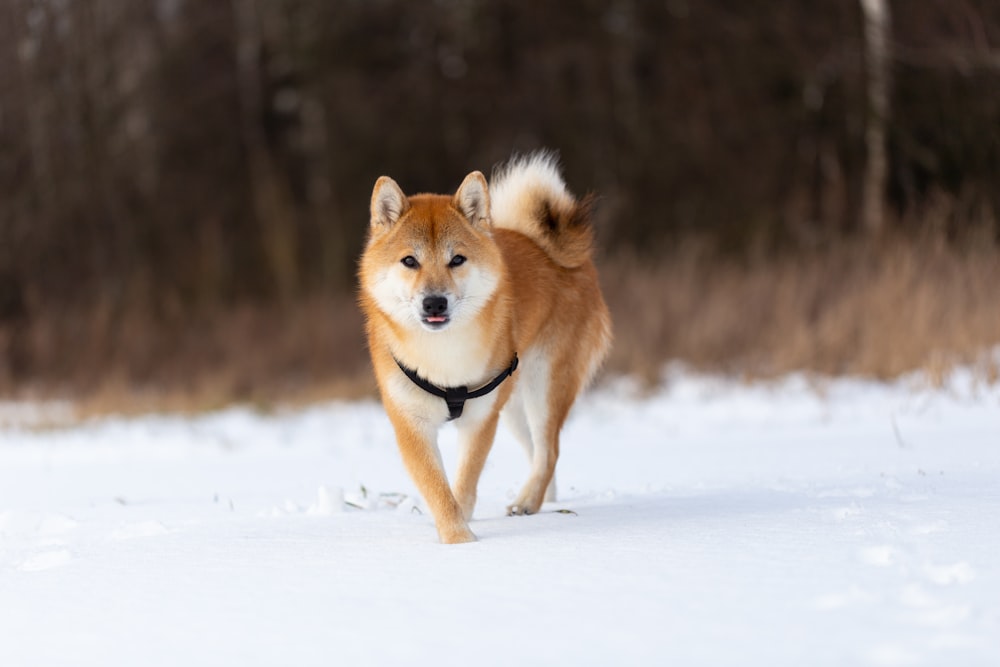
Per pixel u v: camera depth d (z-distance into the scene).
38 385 19.97
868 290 16.86
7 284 23.02
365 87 30.75
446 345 5.56
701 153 26.52
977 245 17.14
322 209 30.17
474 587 4.02
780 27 24.59
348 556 4.78
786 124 24.88
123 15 25.72
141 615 3.90
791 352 16.45
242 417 17.08
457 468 5.96
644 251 25.47
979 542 4.36
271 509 6.70
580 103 28.50
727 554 4.36
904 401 13.34
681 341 18.03
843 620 3.34
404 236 5.70
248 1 30.14
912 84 21.42
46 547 5.63
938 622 3.28
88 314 22.47
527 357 6.77
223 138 29.78
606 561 4.35
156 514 6.92
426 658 3.22
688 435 12.11
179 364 21.11
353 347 21.52
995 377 13.28
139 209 25.95
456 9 29.84
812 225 23.59
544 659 3.15
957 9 20.17
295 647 3.41
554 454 6.70
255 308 25.39
